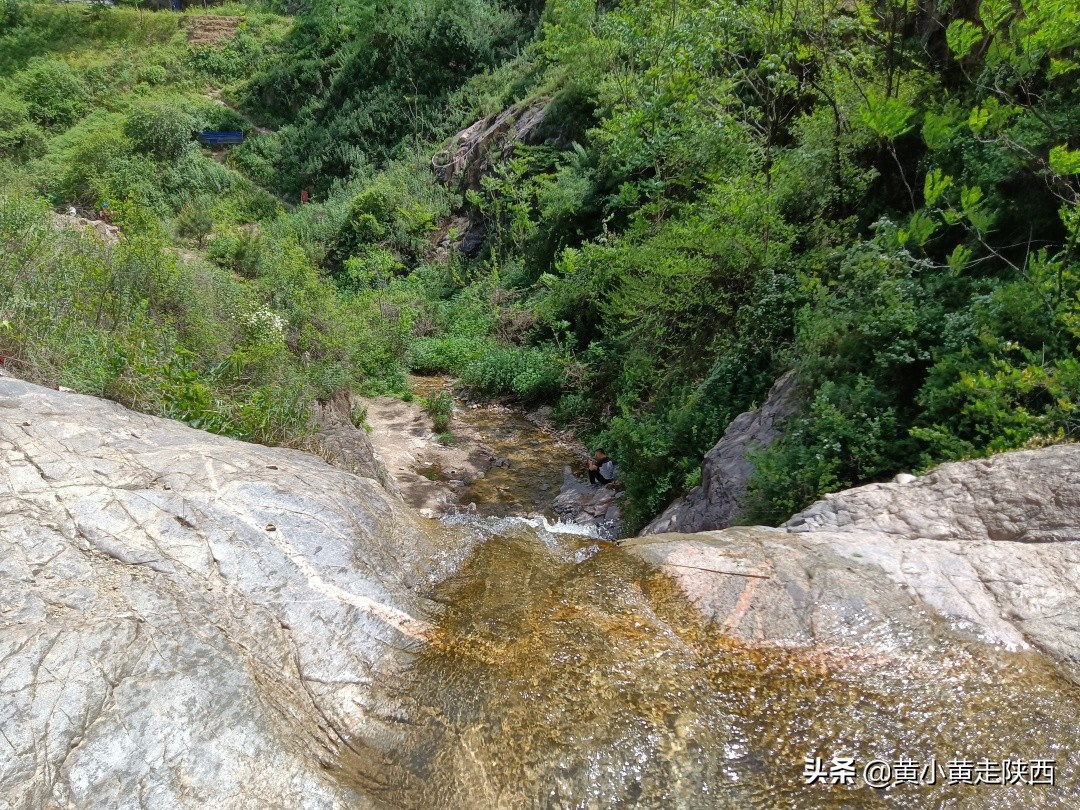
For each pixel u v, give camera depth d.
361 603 3.06
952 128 6.30
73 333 5.21
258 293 10.30
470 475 9.95
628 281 9.56
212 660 2.47
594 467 9.27
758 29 9.31
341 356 10.44
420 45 25.30
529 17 25.56
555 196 15.07
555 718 2.63
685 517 6.50
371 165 23.47
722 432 7.30
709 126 10.09
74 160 20.08
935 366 4.93
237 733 2.25
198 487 3.38
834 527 3.91
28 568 2.67
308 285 11.22
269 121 26.98
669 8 11.45
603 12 17.47
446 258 19.08
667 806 2.33
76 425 3.71
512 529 4.33
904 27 8.00
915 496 3.94
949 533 3.64
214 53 28.98
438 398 12.34
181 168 22.05
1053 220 5.50
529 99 19.66
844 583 3.28
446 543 3.96
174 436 3.97
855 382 5.59
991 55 5.65
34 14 29.89
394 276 18.84
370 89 25.73
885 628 3.04
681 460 7.43
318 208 21.97
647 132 11.41
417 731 2.55
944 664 2.86
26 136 21.58
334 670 2.71
